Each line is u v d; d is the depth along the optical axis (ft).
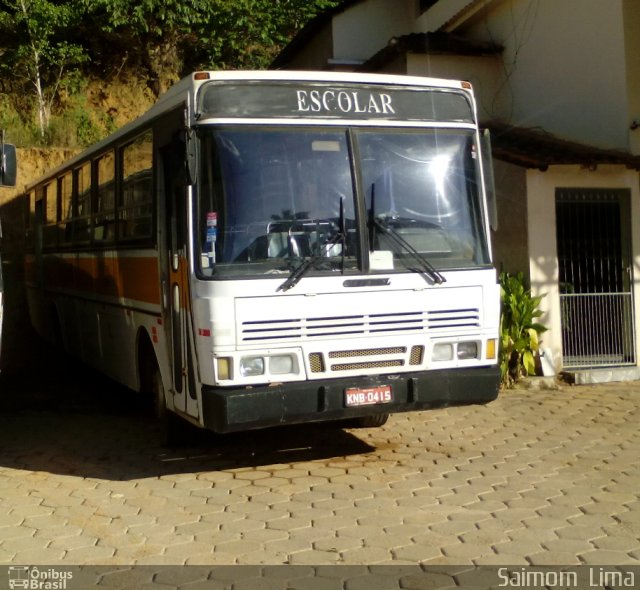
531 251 36.42
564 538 18.40
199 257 21.89
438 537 18.69
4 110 69.92
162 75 78.23
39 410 35.24
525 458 25.09
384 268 22.84
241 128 22.38
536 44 44.91
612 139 40.14
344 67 54.75
